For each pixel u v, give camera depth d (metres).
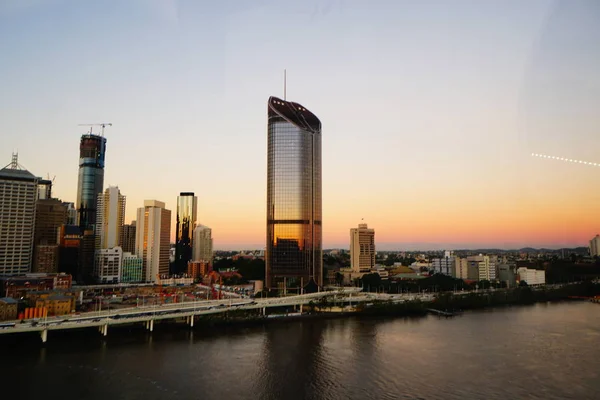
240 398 185.12
